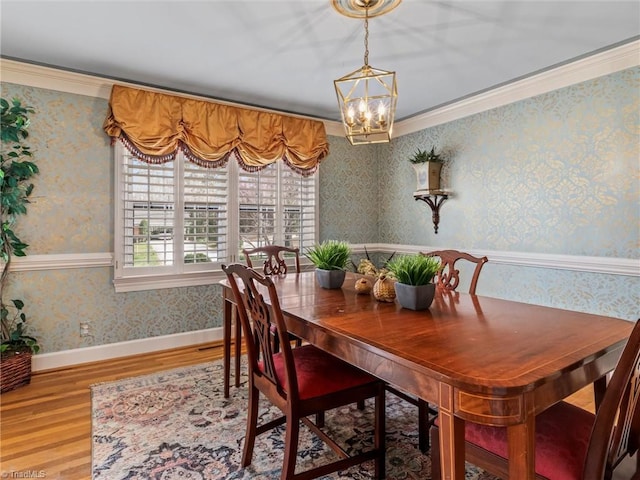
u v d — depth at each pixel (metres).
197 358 3.16
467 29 2.33
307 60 2.75
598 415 1.00
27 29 2.29
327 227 4.32
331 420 2.17
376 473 1.65
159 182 3.31
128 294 3.21
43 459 1.79
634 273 2.53
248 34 2.37
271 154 3.72
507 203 3.29
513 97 3.22
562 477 1.05
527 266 3.15
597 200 2.71
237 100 3.59
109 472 1.70
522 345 1.22
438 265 1.75
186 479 1.65
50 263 2.88
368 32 2.34
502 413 0.94
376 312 1.68
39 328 2.87
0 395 2.46
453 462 1.00
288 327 1.73
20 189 2.75
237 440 1.96
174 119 3.21
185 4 2.04
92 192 3.04
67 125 2.93
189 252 3.47
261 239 3.84
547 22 2.24
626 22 2.24
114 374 2.81
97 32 2.34
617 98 2.60
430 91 3.40
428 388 1.06
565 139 2.88
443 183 3.87
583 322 1.50
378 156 4.68
